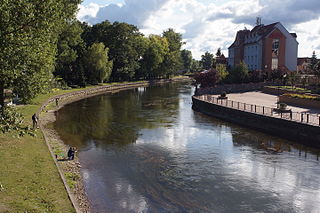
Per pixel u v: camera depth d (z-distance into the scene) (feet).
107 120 120.47
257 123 105.40
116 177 60.23
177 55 416.05
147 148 80.94
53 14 52.42
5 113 34.58
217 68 228.22
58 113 136.77
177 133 98.27
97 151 77.77
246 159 71.67
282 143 85.51
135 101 181.78
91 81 270.26
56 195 44.78
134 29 318.86
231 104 131.34
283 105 108.88
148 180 59.00
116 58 311.27
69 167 63.98
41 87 90.38
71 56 220.23
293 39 270.26
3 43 47.88
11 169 52.16
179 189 55.06
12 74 55.67
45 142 76.33
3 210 37.81
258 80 224.53
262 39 266.16
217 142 87.15
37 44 61.77
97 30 302.45
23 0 47.96
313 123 85.40
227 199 51.16
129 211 46.75
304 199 51.21
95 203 48.91
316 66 194.08
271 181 58.54
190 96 207.82
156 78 384.88
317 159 71.51
